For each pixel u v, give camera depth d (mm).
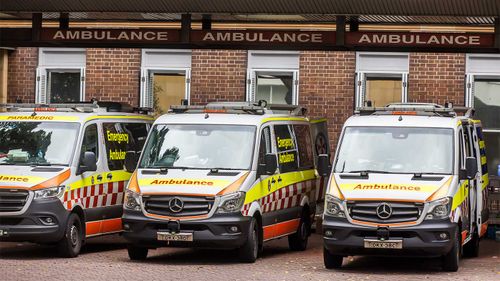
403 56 28938
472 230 19016
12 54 30141
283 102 29375
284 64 29312
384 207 16469
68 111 20062
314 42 22062
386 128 17891
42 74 30078
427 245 16359
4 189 18359
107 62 29812
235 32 22281
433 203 16484
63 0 22172
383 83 29125
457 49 22094
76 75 30094
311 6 21516
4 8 22625
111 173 20328
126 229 17812
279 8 21672
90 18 25797
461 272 16891
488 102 28781
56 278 15320
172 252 20078
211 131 18844
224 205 17578
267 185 18875
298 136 21250
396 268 17484
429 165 17344
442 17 21953
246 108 19594
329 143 27297
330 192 16906
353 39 21953
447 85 28797
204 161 18422
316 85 29203
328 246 16734
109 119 20547
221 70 29484
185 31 22375
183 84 29688
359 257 19422
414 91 28906
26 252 19812
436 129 17766
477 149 19953
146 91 29688
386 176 17109
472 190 18875
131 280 15172
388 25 27672
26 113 19844
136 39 22562
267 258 19094
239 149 18562
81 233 19219
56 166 18953
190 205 17578
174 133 18906
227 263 17938
